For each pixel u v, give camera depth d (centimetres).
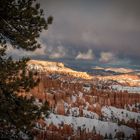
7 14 1347
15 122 1277
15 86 1284
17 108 1294
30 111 1321
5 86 1277
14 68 1311
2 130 1312
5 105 1257
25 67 1341
